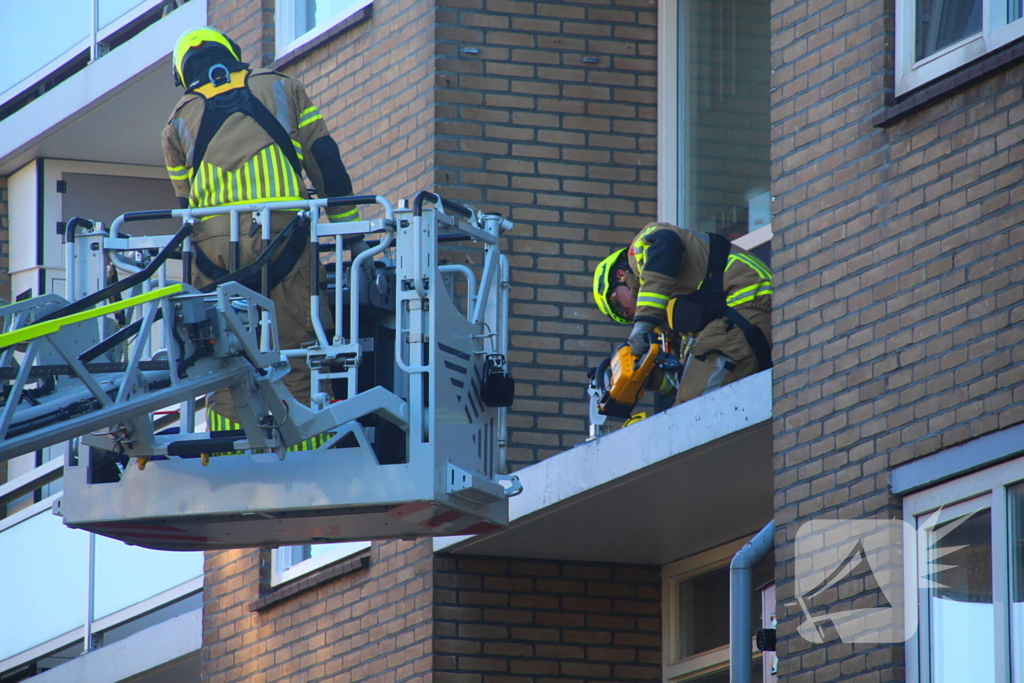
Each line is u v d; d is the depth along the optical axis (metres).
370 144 40.53
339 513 27.12
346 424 26.75
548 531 36.00
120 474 27.55
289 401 26.02
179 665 46.75
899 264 27.69
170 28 51.09
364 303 27.41
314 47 42.78
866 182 28.53
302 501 26.61
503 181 38.94
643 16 40.50
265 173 28.12
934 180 27.31
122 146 58.16
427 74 39.22
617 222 39.38
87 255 28.61
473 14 39.59
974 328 26.25
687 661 37.69
